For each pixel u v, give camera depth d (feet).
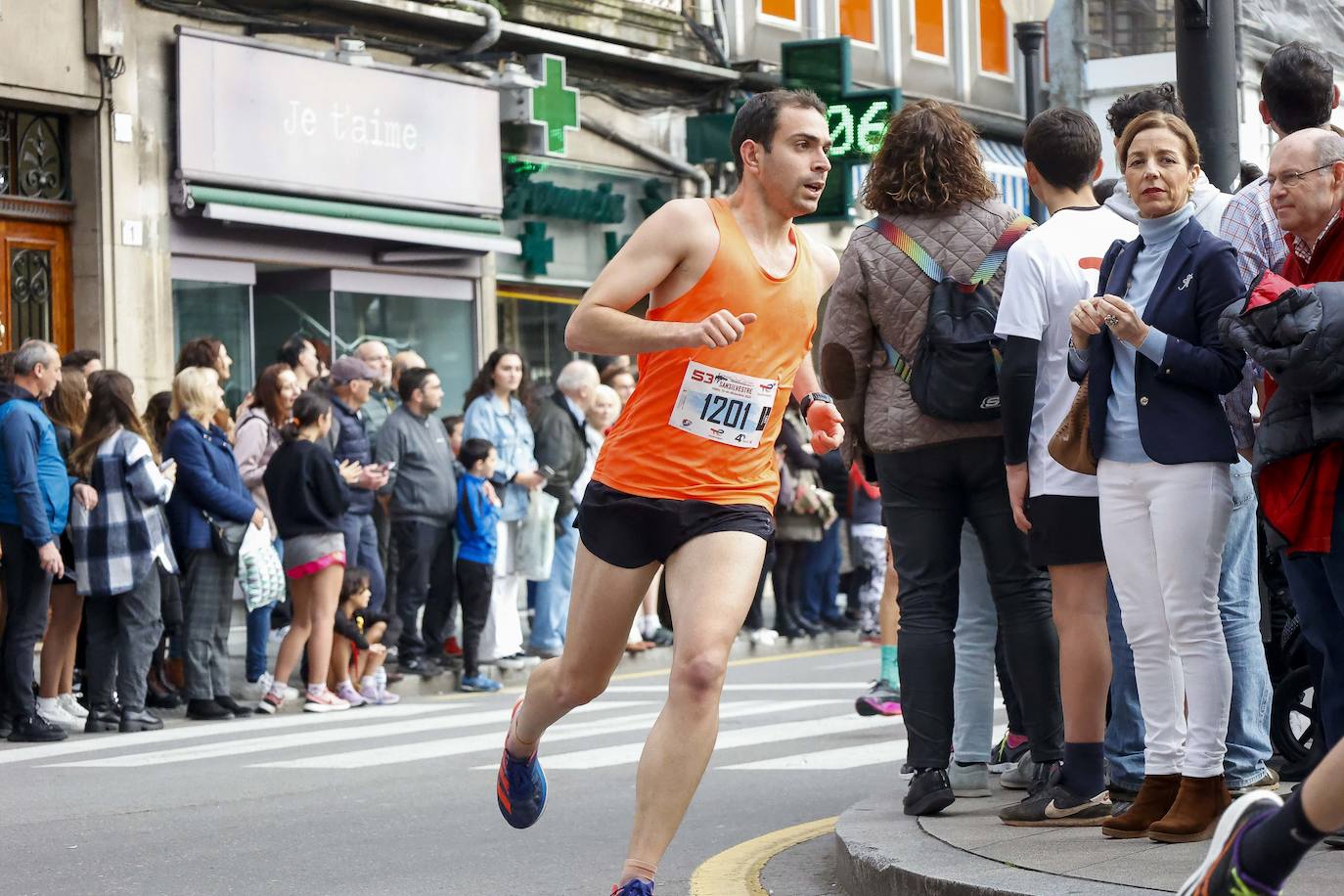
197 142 61.46
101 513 42.39
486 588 51.70
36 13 57.41
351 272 67.87
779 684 50.57
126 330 59.72
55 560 41.11
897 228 24.66
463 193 70.49
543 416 54.85
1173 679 21.61
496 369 52.95
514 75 71.36
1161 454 20.90
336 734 41.65
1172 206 21.40
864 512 63.87
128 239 59.82
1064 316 23.06
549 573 54.08
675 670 19.35
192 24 62.03
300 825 29.48
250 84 62.95
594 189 77.97
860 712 39.63
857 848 22.33
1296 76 23.65
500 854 26.61
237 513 45.24
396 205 68.23
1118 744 24.57
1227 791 21.45
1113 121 24.59
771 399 20.07
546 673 21.22
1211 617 21.16
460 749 38.45
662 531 19.81
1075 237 23.29
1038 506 22.99
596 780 33.45
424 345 70.85
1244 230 22.85
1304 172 20.20
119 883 25.03
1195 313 21.07
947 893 20.10
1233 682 24.09
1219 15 30.04
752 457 20.01
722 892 23.41
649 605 59.98
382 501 52.54
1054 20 65.72
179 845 27.84
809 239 21.09
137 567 42.52
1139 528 21.39
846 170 71.46
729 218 20.20
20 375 41.63
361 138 66.64
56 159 59.36
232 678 51.24
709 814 29.43
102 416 42.75
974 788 26.12
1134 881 19.22
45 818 30.63
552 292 77.10
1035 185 24.50
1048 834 22.40
